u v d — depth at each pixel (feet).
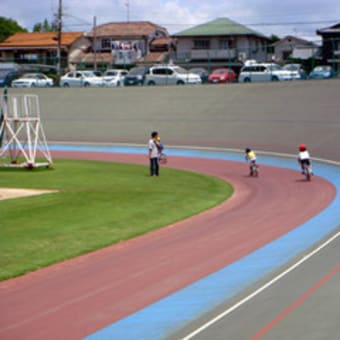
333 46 188.24
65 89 213.66
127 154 155.43
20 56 336.70
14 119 123.54
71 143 177.47
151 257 54.49
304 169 104.99
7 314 39.83
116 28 342.64
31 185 99.96
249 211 77.66
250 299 39.37
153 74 213.66
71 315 38.75
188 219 74.28
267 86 179.63
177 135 168.25
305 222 68.08
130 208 79.61
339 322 33.68
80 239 62.69
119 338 34.12
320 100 162.71
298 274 44.96
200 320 35.99
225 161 137.08
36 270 51.98
